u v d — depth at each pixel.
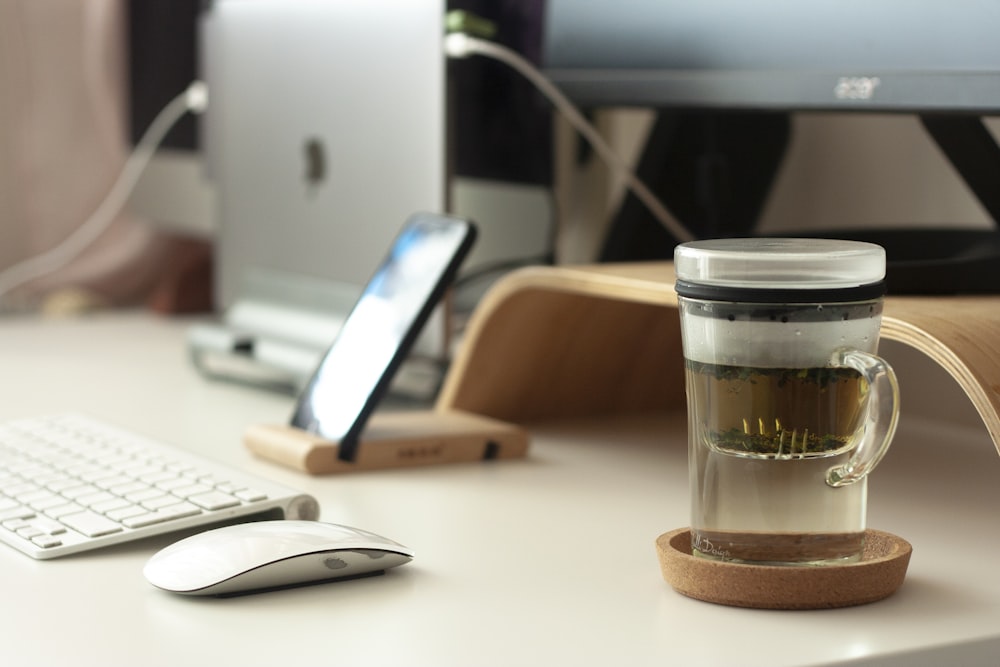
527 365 1.30
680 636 0.86
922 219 1.35
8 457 1.17
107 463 1.13
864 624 0.87
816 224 1.46
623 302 1.28
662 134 1.47
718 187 1.46
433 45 1.32
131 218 2.35
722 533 0.90
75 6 2.33
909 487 1.12
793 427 0.89
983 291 1.09
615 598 0.91
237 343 1.49
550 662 0.83
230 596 0.91
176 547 0.93
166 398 1.42
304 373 1.41
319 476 1.16
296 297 1.50
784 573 0.89
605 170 1.70
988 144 1.16
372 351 1.20
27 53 2.31
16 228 2.32
